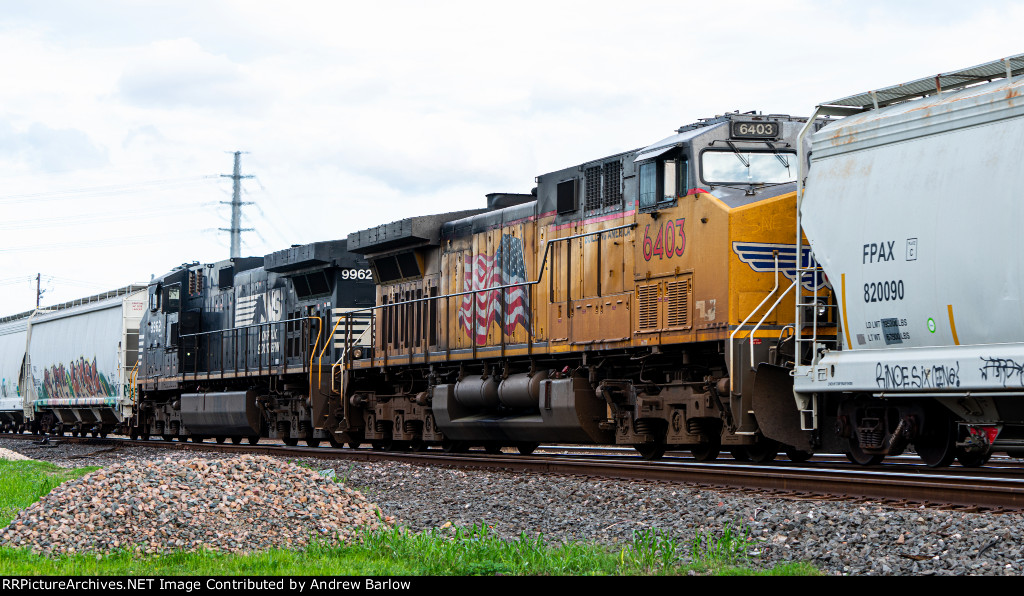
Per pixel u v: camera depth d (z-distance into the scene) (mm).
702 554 9242
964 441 12930
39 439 37281
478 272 21312
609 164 17750
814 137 13812
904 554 8562
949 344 11906
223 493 11062
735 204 15133
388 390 24688
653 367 16875
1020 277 11078
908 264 12281
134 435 36688
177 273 34219
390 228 23625
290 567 9055
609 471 14938
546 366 19516
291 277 27422
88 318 41531
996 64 11930
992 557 8312
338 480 16312
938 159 12055
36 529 10258
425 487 14742
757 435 14977
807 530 9609
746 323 14805
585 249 18188
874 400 13453
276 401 27516
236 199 64375
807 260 15203
